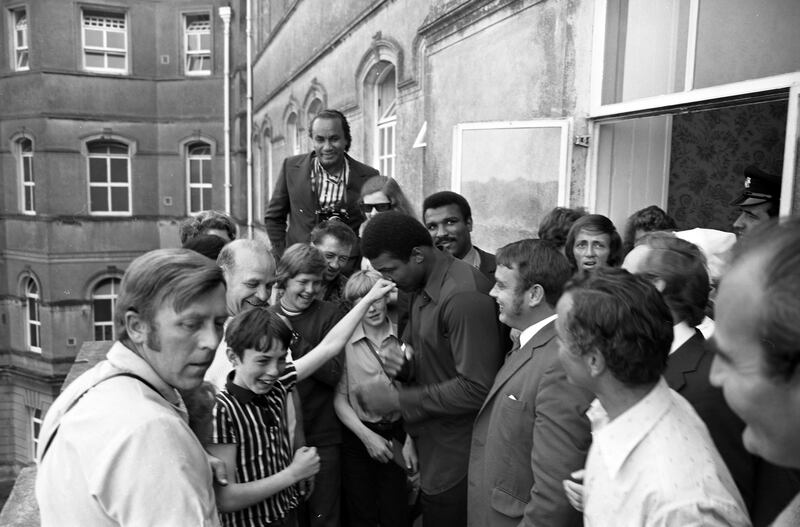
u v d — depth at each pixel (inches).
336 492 116.0
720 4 119.6
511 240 161.8
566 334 57.3
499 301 81.9
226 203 746.8
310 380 114.3
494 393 82.0
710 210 171.5
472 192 173.6
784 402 30.4
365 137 305.0
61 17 717.9
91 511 47.3
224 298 54.4
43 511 49.6
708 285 73.5
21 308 758.5
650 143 154.6
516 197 159.8
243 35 746.8
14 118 740.0
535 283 79.0
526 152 155.9
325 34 378.0
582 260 108.3
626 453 53.2
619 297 54.7
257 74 681.6
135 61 758.5
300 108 454.0
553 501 65.8
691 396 68.0
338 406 115.9
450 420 96.7
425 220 131.1
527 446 75.2
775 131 170.9
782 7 107.9
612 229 109.4
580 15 142.2
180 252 54.2
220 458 81.5
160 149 776.9
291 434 97.2
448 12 193.0
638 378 54.2
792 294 28.5
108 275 756.6
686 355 70.9
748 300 30.5
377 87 301.9
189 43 779.4
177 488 47.4
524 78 161.0
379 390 110.1
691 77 125.9
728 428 66.2
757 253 30.9
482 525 83.1
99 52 748.6
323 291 140.3
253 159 713.0
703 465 51.5
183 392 60.6
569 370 58.7
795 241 29.8
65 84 726.5
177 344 51.7
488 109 177.0
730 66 118.6
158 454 47.3
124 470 46.5
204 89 770.2
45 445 51.5
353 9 315.3
